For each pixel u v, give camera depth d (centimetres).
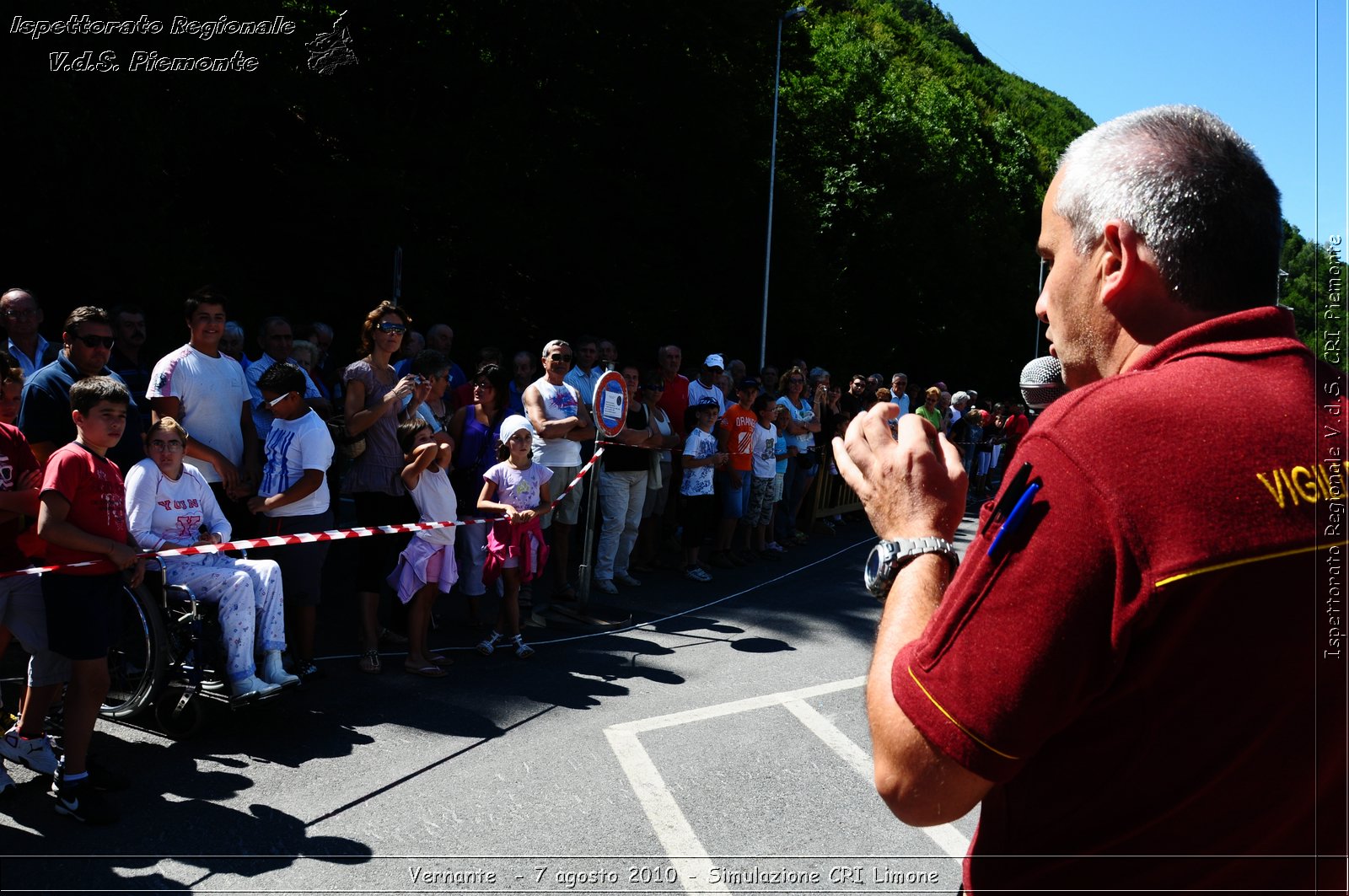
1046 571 85
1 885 306
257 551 562
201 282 1045
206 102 1038
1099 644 84
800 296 2509
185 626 430
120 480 383
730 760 439
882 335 3309
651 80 1881
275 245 1396
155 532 451
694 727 480
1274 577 81
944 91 4147
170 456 455
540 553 601
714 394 991
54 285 945
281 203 1379
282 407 518
